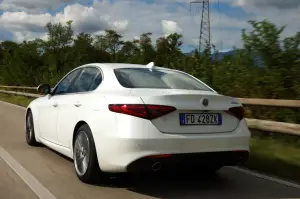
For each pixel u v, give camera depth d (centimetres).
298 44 890
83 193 438
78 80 565
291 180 518
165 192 449
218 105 448
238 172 556
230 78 1049
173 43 3950
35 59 5441
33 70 3781
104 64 536
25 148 705
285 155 629
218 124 447
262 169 569
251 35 945
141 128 407
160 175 523
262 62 938
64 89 600
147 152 404
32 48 5481
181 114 426
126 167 411
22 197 421
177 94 426
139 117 411
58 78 2505
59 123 562
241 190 464
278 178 526
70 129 516
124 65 534
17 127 1030
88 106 475
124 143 409
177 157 413
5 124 1102
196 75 1193
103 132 433
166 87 486
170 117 420
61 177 506
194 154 420
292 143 711
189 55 1291
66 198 419
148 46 2956
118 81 477
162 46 3888
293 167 552
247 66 976
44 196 425
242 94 984
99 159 439
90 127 456
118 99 432
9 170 543
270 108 854
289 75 884
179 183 488
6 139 812
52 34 6450
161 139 407
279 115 836
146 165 409
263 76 935
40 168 555
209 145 430
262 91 933
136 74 505
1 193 436
